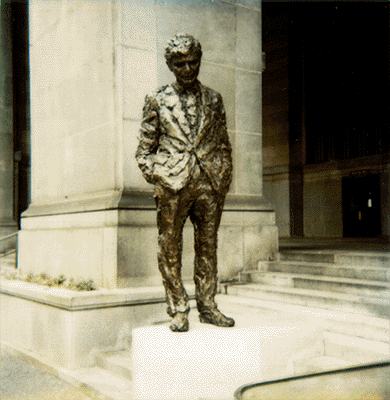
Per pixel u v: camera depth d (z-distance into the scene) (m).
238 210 7.49
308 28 17.66
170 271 4.47
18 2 17.17
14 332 6.73
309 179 17.59
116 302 5.61
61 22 8.16
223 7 7.79
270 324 4.70
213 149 4.50
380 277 5.61
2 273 10.46
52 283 6.88
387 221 14.88
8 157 15.41
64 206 7.48
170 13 7.15
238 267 7.33
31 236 8.46
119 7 6.65
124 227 6.17
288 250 8.01
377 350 4.16
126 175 6.52
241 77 7.97
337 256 6.59
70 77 7.83
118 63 6.62
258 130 8.13
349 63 16.58
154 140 4.51
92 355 5.43
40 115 8.89
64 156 7.96
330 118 17.22
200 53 4.36
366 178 15.60
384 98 15.44
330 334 4.75
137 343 4.15
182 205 4.43
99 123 7.00
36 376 5.39
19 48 17.17
